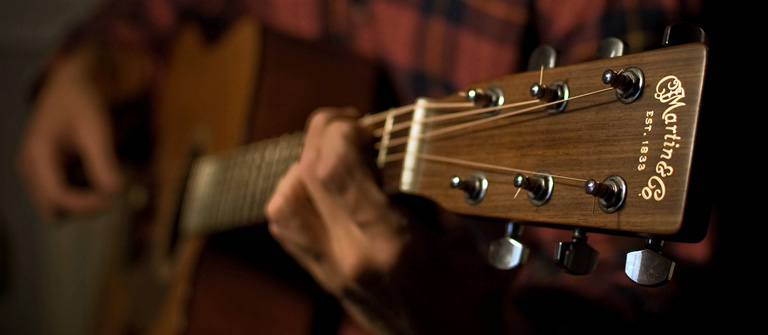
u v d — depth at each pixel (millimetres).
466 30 905
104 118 1417
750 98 878
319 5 1104
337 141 703
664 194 554
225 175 918
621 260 737
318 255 748
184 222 1033
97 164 1413
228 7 1260
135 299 1191
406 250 720
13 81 2113
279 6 1153
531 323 766
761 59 863
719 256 863
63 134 1448
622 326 740
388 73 965
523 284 772
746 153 883
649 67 568
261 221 854
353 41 1051
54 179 1460
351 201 709
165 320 1026
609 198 568
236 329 933
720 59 559
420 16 944
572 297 751
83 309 2123
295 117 927
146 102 1459
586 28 796
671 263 554
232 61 998
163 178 1193
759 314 870
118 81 1444
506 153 631
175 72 1278
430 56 931
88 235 2113
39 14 2098
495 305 762
